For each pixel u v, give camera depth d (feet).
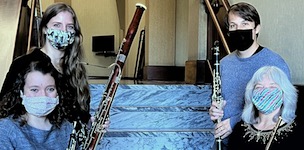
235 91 6.32
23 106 4.14
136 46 26.73
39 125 4.25
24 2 9.41
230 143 5.45
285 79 5.06
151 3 18.21
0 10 8.34
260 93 5.02
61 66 5.87
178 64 18.25
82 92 5.66
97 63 32.30
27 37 9.27
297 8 7.28
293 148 4.77
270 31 8.32
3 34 8.18
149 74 18.10
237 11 6.12
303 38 7.07
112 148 8.49
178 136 8.68
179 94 9.90
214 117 6.11
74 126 4.64
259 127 5.11
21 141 4.00
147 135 8.63
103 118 5.57
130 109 9.21
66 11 5.98
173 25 18.30
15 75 4.20
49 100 4.19
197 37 12.39
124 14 30.42
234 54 6.62
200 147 8.75
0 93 4.23
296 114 5.53
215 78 6.30
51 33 5.85
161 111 9.27
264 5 8.61
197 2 12.37
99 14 32.22
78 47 6.07
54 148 4.24
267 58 6.11
